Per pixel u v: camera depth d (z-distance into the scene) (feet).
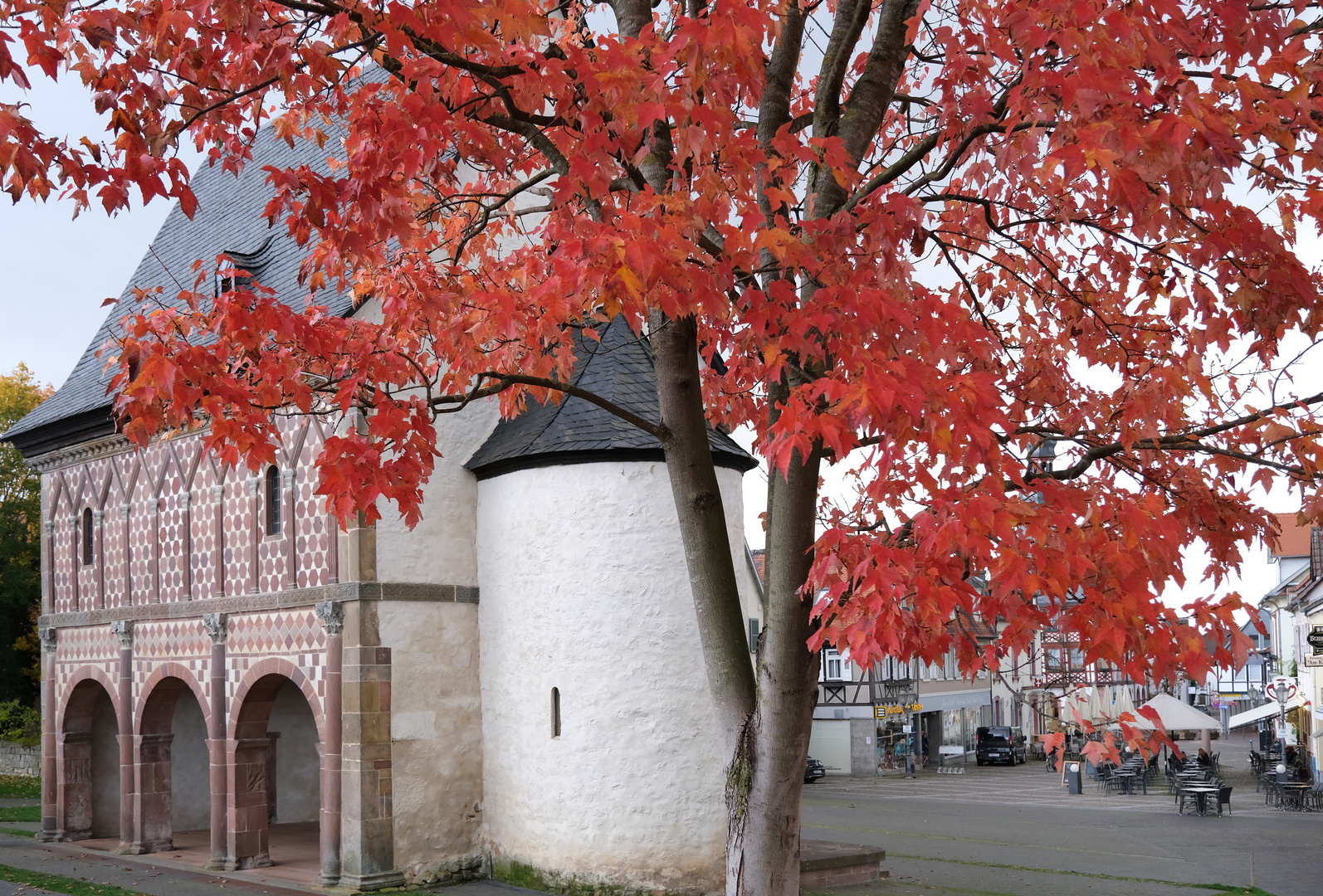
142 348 19.52
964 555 14.53
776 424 14.47
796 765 20.18
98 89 17.92
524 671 57.16
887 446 14.42
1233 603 15.23
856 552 15.17
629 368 59.98
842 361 15.35
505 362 25.39
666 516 55.62
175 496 68.69
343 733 55.88
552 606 56.18
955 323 15.75
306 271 26.07
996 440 14.46
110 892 54.19
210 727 63.87
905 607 14.51
